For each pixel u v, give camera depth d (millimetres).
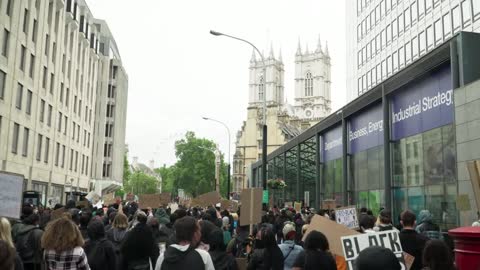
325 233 6895
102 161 74750
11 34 35500
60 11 48875
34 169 41844
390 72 48000
